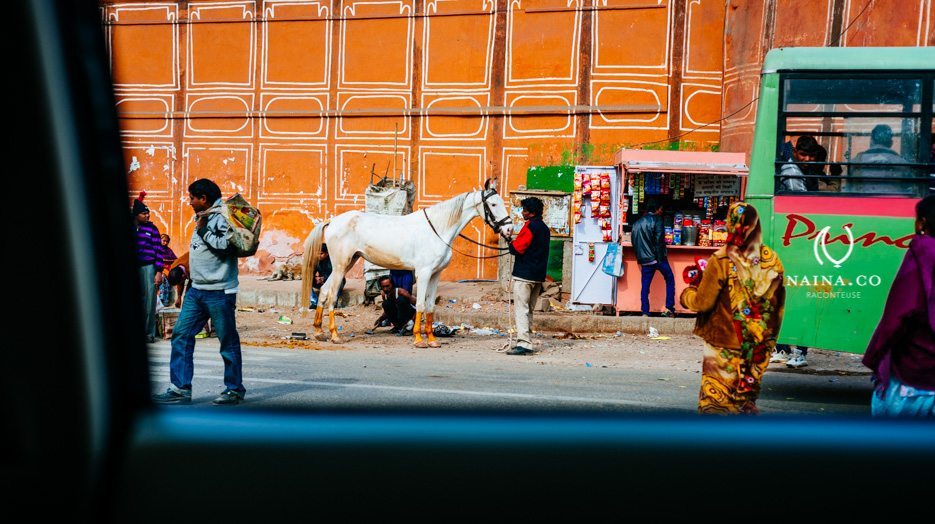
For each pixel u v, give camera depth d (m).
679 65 17.80
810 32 14.73
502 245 18.38
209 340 12.57
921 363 4.55
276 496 1.60
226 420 1.64
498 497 1.63
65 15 1.48
